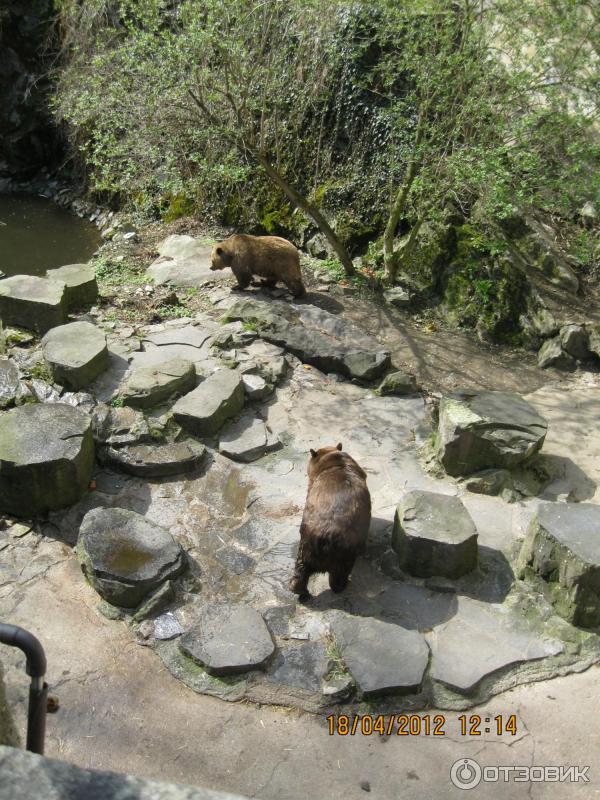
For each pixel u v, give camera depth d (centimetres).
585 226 977
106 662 488
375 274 997
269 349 822
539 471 671
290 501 628
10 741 283
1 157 1500
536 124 806
